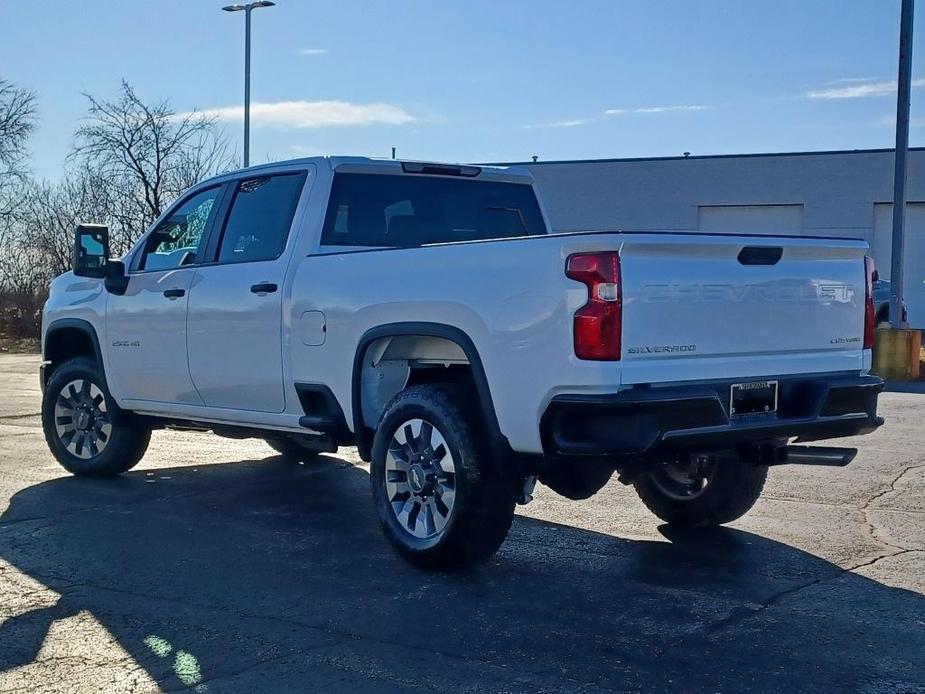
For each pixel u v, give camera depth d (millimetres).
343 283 6176
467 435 5477
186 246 7508
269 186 7039
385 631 4832
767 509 7320
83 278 8281
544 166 40938
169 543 6379
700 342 5195
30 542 6391
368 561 5992
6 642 4711
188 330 7246
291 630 4852
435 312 5602
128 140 34438
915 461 9211
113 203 34781
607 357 4918
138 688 4199
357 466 8930
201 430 7863
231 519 7000
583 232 5023
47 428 8453
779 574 5734
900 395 15664
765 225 38531
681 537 6559
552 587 5504
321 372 6348
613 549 6270
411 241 7020
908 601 5258
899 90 19547
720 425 5164
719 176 38781
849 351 5930
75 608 5172
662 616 5035
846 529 6738
